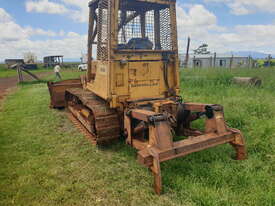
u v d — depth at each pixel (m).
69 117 6.54
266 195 2.71
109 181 3.29
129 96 4.14
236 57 29.00
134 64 4.11
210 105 3.66
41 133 5.41
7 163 3.89
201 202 2.70
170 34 4.39
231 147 4.08
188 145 3.14
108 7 3.81
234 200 2.69
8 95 11.29
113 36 3.82
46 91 12.02
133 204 2.78
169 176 3.24
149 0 4.07
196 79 11.60
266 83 10.03
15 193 3.05
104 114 4.12
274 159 3.57
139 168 3.63
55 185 3.22
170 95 4.55
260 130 4.47
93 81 5.18
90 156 4.12
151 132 3.11
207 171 3.31
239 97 7.33
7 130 5.60
